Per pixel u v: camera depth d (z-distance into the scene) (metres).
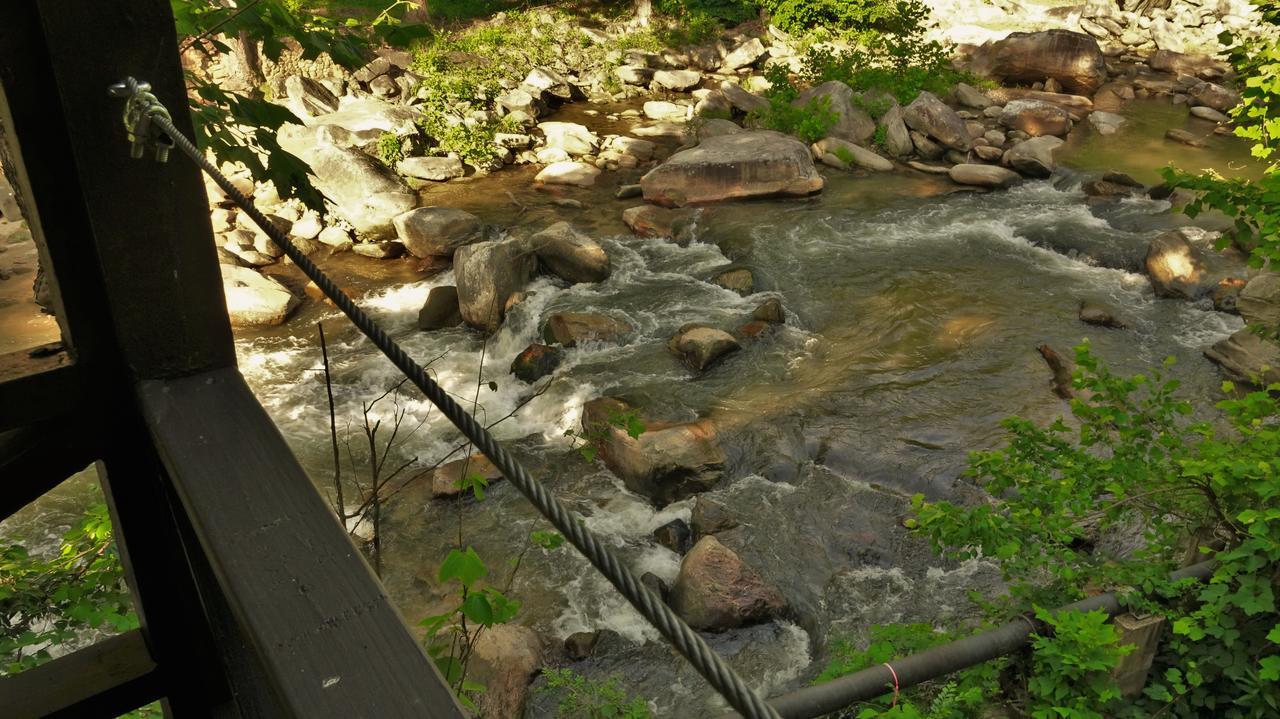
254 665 1.67
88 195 1.72
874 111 20.34
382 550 8.95
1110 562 5.53
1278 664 4.52
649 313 13.33
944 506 5.57
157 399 1.79
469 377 11.98
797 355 12.14
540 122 21.23
